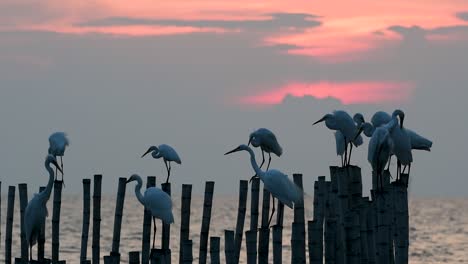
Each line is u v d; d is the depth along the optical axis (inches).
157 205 909.8
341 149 1006.4
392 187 783.1
